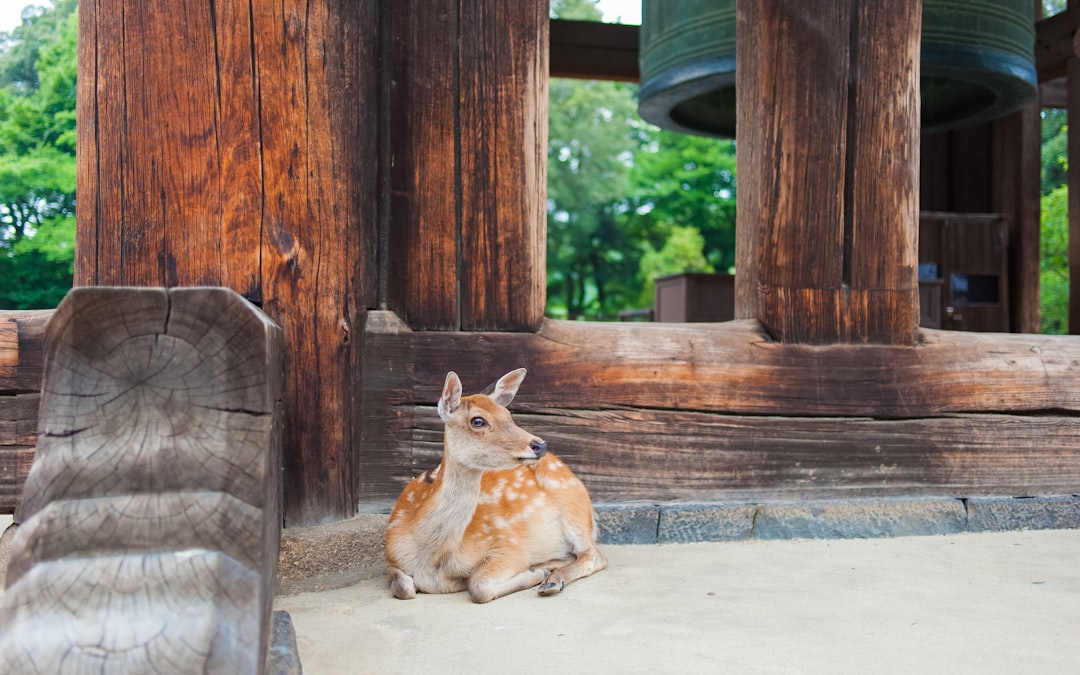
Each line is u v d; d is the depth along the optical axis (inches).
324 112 140.9
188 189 133.5
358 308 148.7
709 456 169.2
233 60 134.4
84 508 84.6
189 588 81.2
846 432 174.4
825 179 174.1
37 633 77.6
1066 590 135.2
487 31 157.2
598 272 1187.9
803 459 172.7
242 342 91.0
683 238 1068.5
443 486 132.0
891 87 176.2
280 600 130.8
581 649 108.3
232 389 90.6
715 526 166.4
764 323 173.5
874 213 176.1
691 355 168.2
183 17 132.9
